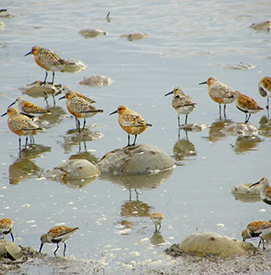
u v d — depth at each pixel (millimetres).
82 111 18062
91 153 15945
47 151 16250
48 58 23594
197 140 16984
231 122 18766
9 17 35812
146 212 11727
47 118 19656
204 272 8898
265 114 19562
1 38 30969
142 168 14227
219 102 19844
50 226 11047
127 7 38406
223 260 9344
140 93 21719
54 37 31141
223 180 13508
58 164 15047
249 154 15484
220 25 32438
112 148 16359
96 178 14008
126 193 12891
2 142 17188
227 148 16125
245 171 14086
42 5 39531
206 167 14531
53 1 40719
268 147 16062
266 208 11781
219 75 23516
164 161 14484
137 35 30578
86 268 9219
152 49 28250
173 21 33906
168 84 22734
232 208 11805
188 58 26281
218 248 9586
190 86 22453
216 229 10758
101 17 35625
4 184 13586
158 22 33844
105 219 11367
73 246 10172
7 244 9773
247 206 11914
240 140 16859
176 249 9820
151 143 16734
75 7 38750
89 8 38438
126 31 32000
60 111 20516
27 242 10398
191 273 8875
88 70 25266
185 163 14930
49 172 14172
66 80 24000
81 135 17562
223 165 14633
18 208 12016
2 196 12758
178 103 18141
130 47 28797
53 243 10242
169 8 37406
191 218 11328
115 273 8992
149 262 9391
